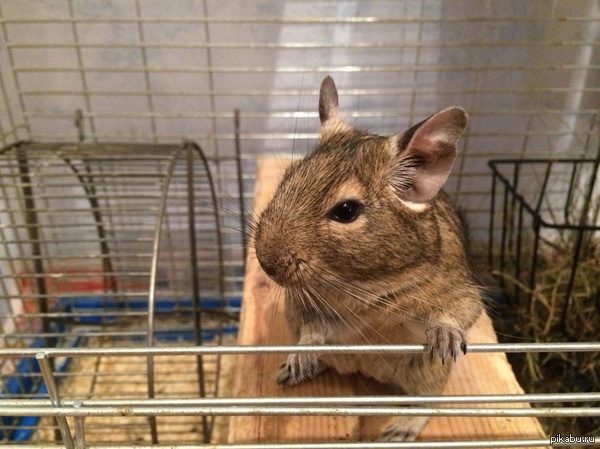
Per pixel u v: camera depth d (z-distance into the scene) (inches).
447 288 5.1
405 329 5.3
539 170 10.2
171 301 11.3
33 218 9.0
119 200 10.7
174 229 11.1
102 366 9.7
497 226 10.8
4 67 9.6
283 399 4.0
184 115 9.6
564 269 8.3
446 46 9.3
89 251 11.1
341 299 5.0
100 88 9.9
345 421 5.4
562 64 9.5
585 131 9.7
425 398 4.0
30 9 9.1
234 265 11.2
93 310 10.8
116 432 8.2
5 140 9.4
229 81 10.0
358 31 9.5
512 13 9.2
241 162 10.7
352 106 10.2
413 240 4.8
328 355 5.7
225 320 10.7
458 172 10.4
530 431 5.2
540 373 7.6
